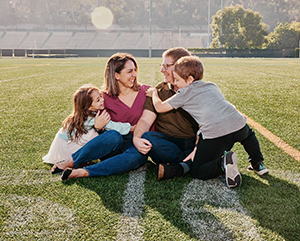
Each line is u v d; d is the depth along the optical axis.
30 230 1.43
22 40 71.94
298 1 77.00
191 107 1.89
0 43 71.00
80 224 1.47
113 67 2.02
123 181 1.91
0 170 2.12
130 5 82.81
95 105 2.04
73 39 71.19
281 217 1.51
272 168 2.11
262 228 1.42
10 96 5.57
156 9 79.69
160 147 1.95
